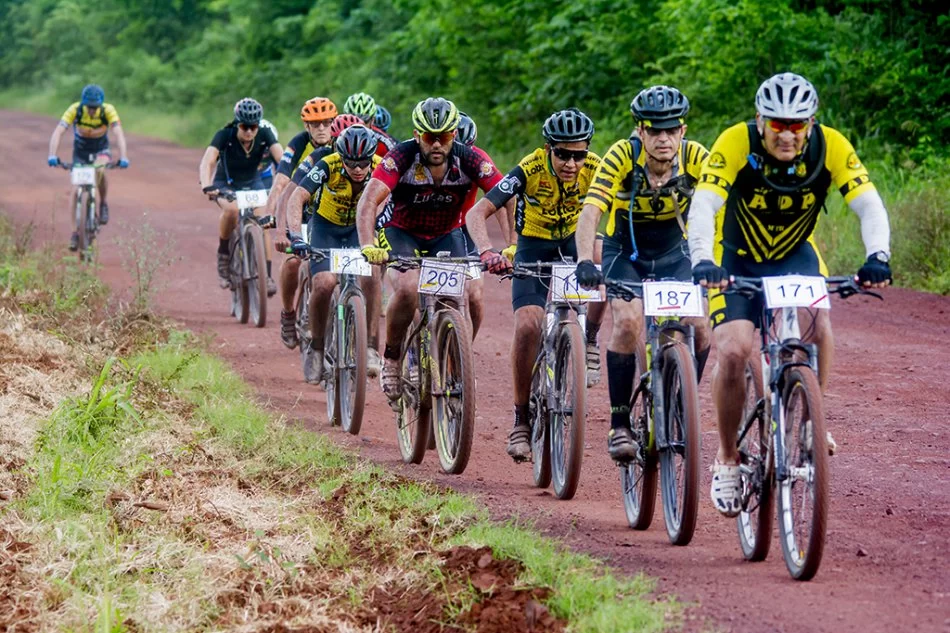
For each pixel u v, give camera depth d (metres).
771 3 44.72
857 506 14.93
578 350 15.47
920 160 40.72
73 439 17.05
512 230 18.83
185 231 45.66
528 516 14.95
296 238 20.66
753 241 13.13
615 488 16.73
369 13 80.31
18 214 49.03
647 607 11.11
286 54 88.25
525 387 16.75
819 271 13.27
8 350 21.34
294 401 22.33
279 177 25.25
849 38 45.72
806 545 12.25
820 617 10.96
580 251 13.82
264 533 14.19
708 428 19.31
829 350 12.67
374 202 17.12
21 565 13.11
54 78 119.81
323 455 17.44
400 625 11.78
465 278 17.55
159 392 20.33
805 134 12.21
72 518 14.34
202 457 17.02
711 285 12.03
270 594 12.53
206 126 83.19
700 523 14.75
